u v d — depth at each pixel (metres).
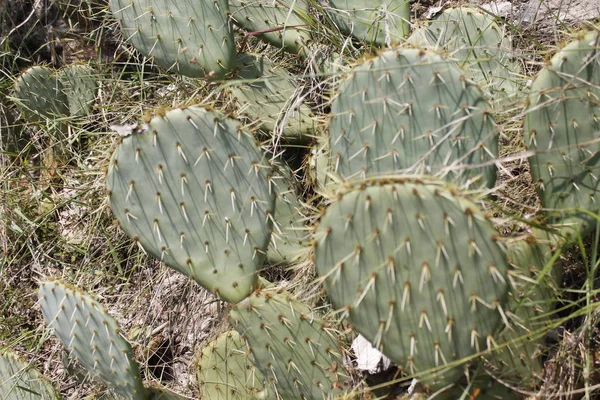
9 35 2.02
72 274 1.74
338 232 1.14
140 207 1.31
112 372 1.37
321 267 1.15
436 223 1.12
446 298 1.13
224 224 1.30
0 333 1.72
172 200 1.30
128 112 1.80
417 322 1.14
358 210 1.13
